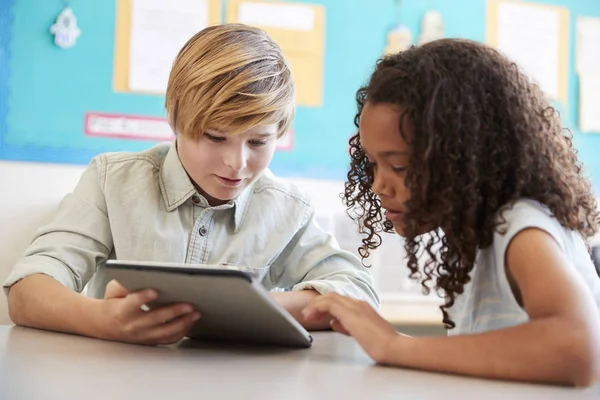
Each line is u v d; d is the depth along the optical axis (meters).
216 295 0.70
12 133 1.88
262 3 2.12
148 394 0.54
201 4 2.06
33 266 1.02
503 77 0.78
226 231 1.21
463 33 2.31
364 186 1.03
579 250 0.77
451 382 0.60
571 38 2.41
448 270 0.77
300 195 1.27
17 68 1.89
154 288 0.74
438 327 2.04
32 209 1.88
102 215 1.16
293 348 0.83
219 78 1.02
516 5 2.36
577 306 0.60
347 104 2.18
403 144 0.76
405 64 0.79
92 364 0.68
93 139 1.95
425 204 0.75
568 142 0.88
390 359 0.68
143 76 2.00
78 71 1.94
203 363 0.70
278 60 1.09
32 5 1.91
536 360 0.59
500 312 0.74
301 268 1.22
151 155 1.22
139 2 2.00
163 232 1.16
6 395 0.53
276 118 1.04
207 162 1.05
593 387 0.59
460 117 0.74
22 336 0.87
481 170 0.74
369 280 1.17
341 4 2.19
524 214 0.69
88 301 0.89
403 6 2.25
